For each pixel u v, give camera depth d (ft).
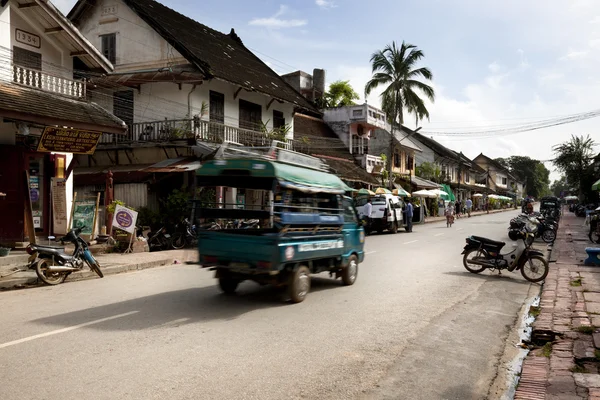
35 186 47.67
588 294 28.76
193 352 16.94
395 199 86.74
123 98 72.84
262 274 25.12
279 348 17.66
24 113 37.17
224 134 70.28
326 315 22.81
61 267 31.91
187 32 81.66
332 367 15.90
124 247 48.24
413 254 48.98
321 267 28.30
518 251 35.29
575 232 82.69
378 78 111.65
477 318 23.50
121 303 25.00
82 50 50.93
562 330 20.59
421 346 18.53
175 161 61.05
